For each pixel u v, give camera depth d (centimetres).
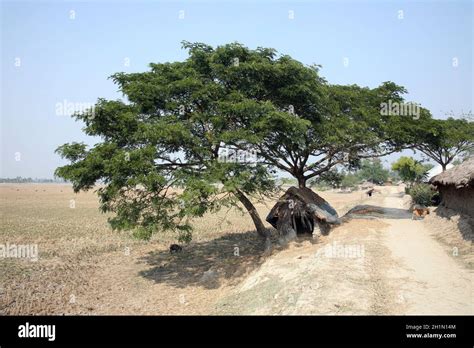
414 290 1156
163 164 1828
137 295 1634
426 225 2273
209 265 2081
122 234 3014
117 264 2164
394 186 9100
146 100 1762
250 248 2378
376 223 2341
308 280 1313
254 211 2278
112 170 1585
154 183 1606
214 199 1677
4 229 3228
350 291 1159
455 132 2938
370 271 1366
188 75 1819
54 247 2528
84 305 1498
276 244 2188
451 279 1258
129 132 1692
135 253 2417
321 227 2180
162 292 1675
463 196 2097
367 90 2611
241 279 1778
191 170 1769
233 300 1454
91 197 8269
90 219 4016
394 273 1335
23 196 8344
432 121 2488
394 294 1129
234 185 1596
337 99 2405
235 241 2673
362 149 2534
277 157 2262
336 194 8331
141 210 1772
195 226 3341
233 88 1880
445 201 2552
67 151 1716
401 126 2320
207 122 1786
